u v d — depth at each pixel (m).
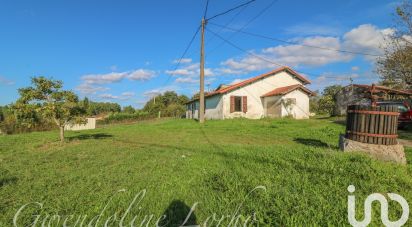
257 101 25.41
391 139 6.63
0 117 28.41
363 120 6.84
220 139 11.46
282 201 3.60
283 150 7.04
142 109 63.66
